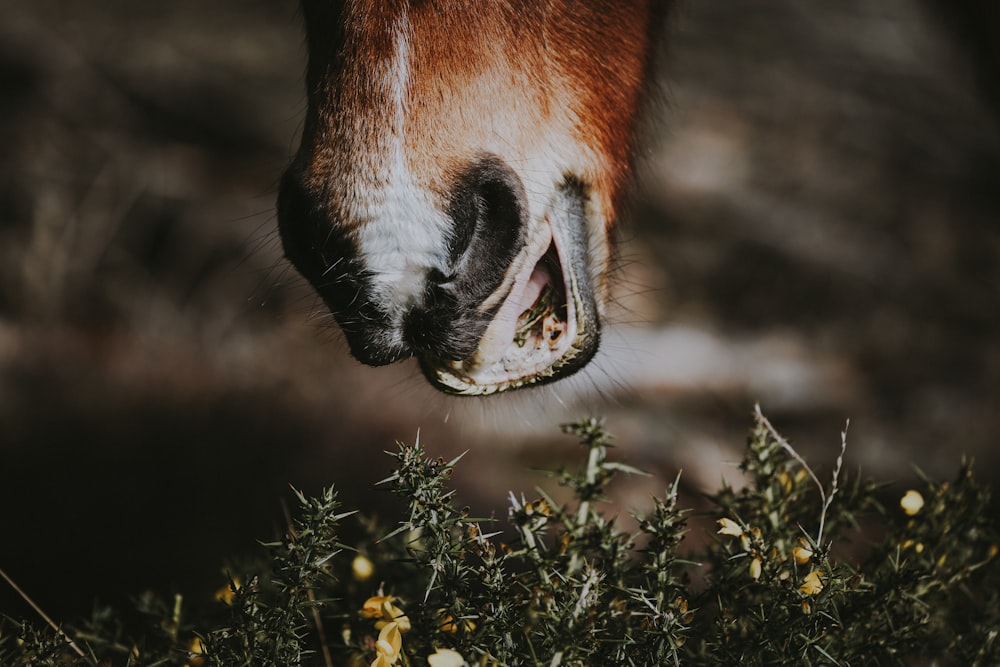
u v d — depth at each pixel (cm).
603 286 306
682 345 872
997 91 604
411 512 216
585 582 223
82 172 1060
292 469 612
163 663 235
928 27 1362
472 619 222
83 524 495
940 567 256
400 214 254
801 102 1248
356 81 260
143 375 785
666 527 226
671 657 219
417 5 261
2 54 1149
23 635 229
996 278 1088
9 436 623
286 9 1277
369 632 245
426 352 259
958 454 798
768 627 221
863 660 231
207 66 1170
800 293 1016
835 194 1145
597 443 254
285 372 828
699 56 1301
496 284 264
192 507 529
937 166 1205
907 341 969
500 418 353
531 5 282
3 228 1009
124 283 984
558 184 288
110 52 1177
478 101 267
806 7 1450
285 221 267
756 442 264
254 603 222
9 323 910
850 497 267
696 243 1052
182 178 1069
